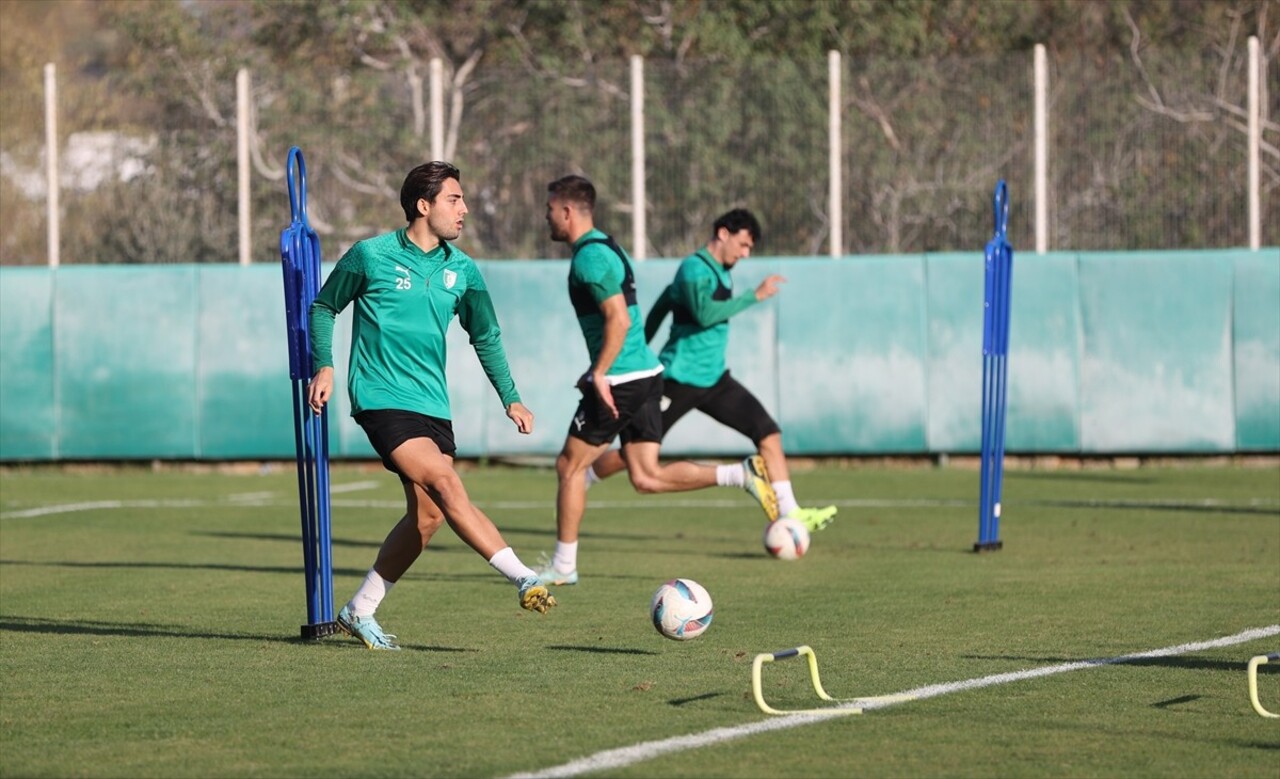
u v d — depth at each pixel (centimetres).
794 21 8975
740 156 7156
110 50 11138
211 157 7281
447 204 2706
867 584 3669
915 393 7025
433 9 9575
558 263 7081
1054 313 6994
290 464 7256
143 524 5200
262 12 9281
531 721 2155
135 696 2355
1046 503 5628
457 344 7106
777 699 2308
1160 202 7044
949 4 9231
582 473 3700
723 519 5322
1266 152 7006
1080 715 2191
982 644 2803
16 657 2725
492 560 2617
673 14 9219
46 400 7125
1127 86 7062
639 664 2611
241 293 7106
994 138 7081
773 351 7062
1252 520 5016
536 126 7312
